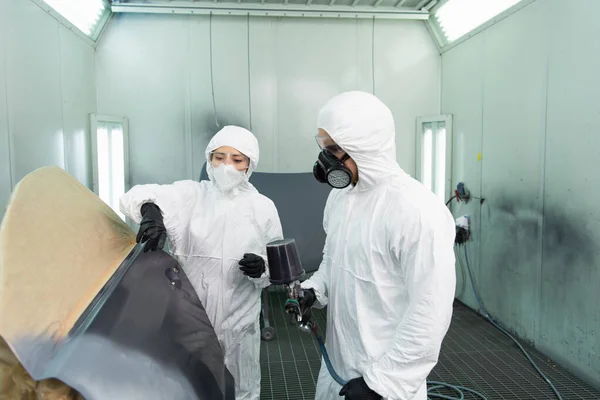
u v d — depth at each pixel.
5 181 1.67
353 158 0.97
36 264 0.60
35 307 0.54
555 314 2.09
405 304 0.95
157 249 1.06
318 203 2.70
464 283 2.99
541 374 2.00
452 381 1.98
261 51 2.91
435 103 3.17
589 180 1.84
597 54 1.78
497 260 2.57
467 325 2.62
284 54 2.94
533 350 2.24
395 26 3.04
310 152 3.02
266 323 2.44
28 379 0.52
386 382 0.84
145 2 2.67
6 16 1.70
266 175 2.76
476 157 2.76
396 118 3.13
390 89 3.09
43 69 2.03
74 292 0.66
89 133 2.61
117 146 2.78
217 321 1.36
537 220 2.20
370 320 0.98
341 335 1.04
